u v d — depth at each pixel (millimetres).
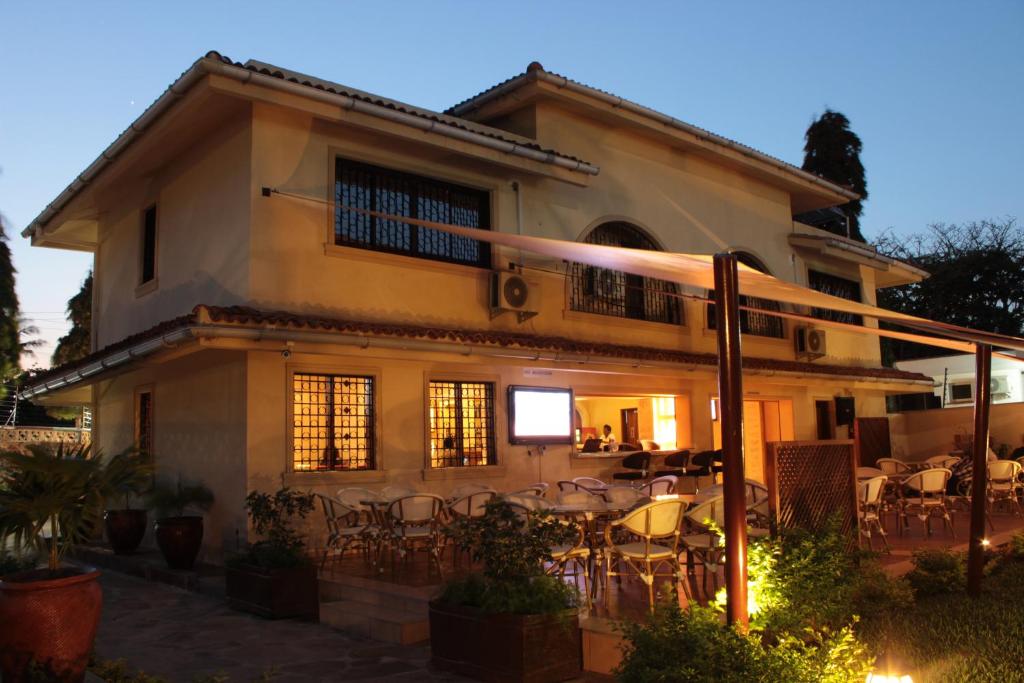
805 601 5664
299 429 11164
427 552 10570
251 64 10773
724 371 5102
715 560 7758
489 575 6273
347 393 11648
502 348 12117
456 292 12688
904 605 7141
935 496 11633
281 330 9992
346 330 10492
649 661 4809
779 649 4805
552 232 14172
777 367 17266
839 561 6148
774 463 6930
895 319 7598
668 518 7258
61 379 13953
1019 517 12977
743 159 17703
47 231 15469
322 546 10930
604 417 20500
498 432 13195
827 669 4797
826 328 20500
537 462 13688
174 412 12680
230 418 10992
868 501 9727
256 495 9336
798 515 7113
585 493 8875
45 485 5957
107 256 15531
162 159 12844
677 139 16297
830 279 21141
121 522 12516
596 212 15031
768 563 5785
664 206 16438
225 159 11406
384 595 8188
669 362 14570
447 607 6398
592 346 13453
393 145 12117
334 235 11461
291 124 11188
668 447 18656
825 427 20484
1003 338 7355
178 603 9500
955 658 5867
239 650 7312
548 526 6531
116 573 11984
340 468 11445
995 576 8727
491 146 12375
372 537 9914
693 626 4922
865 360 21766
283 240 10961
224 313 9656
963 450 20562
